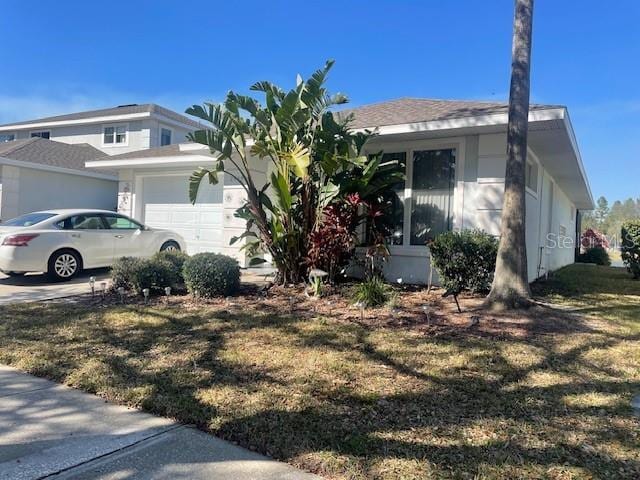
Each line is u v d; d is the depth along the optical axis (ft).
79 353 15.89
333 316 20.42
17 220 32.27
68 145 65.98
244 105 24.82
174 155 43.45
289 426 10.65
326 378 13.43
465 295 25.30
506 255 21.48
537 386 13.00
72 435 10.48
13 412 11.69
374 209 27.09
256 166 38.32
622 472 8.79
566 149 32.22
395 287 27.89
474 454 9.42
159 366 14.56
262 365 14.49
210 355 15.46
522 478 8.57
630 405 11.85
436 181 30.01
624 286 34.94
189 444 10.09
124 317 20.31
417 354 15.42
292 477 8.77
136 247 35.29
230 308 21.93
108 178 60.18
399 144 30.83
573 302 25.17
